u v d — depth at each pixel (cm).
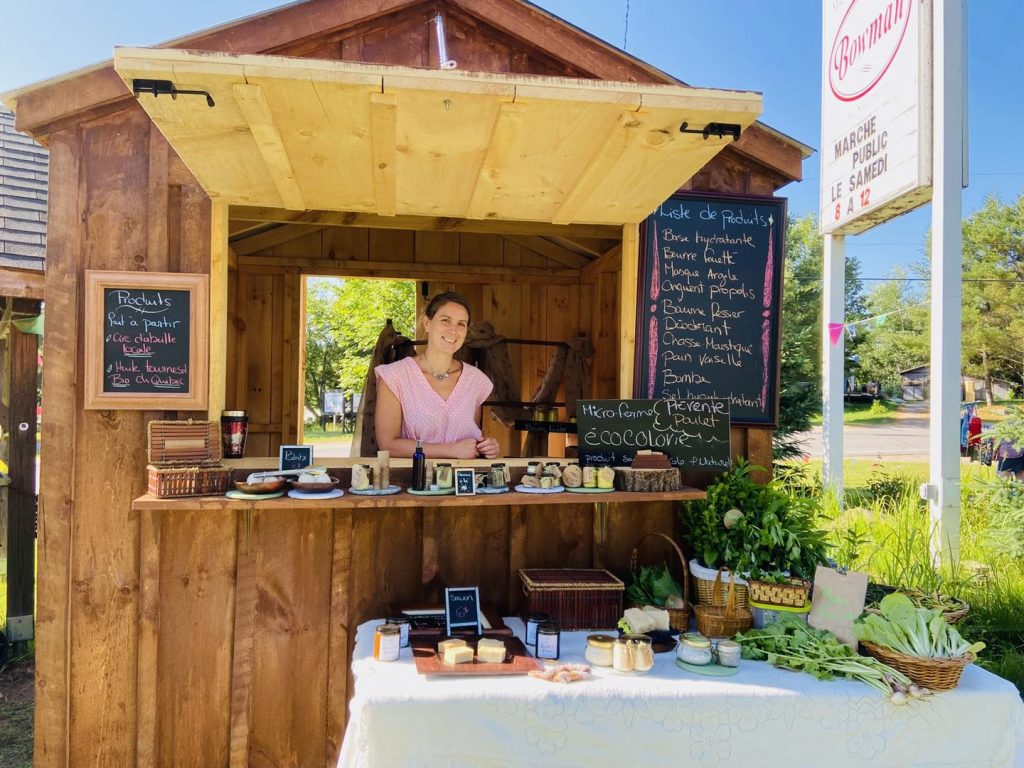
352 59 262
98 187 242
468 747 184
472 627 222
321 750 252
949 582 396
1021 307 2375
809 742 190
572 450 314
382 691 185
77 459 240
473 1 266
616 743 187
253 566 248
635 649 202
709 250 286
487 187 237
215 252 247
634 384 280
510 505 268
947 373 442
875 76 508
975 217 2550
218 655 247
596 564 272
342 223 333
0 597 455
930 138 450
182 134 192
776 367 289
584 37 274
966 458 1016
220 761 247
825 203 595
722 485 261
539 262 485
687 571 254
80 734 240
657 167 214
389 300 1491
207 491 216
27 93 232
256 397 457
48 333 238
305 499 214
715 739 188
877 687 192
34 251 388
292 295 461
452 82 165
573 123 186
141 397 241
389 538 258
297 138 193
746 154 286
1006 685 199
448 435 277
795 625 220
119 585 242
